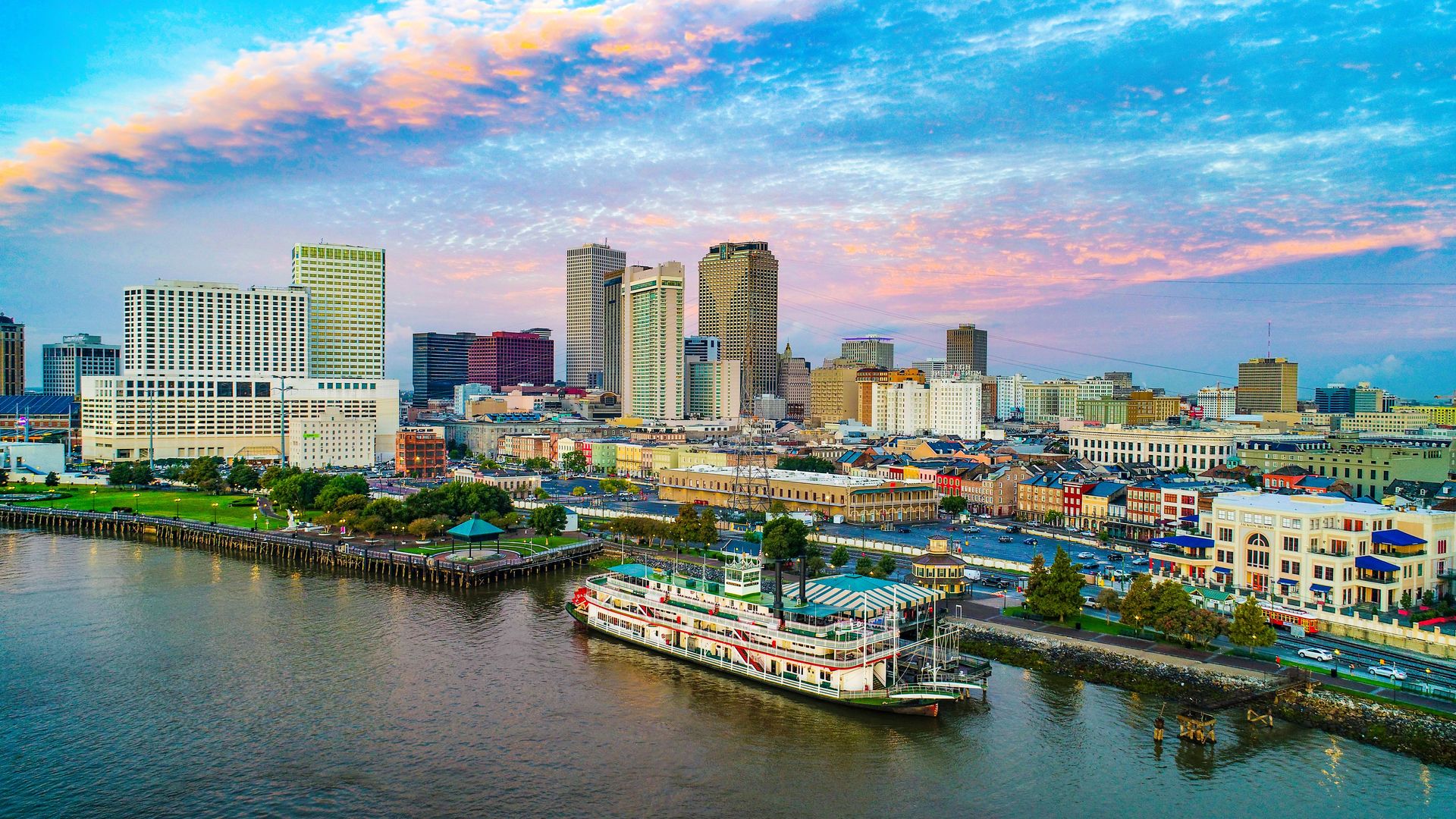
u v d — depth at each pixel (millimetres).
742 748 135750
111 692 155375
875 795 121625
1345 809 115062
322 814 116125
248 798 120125
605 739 138375
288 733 139875
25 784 123250
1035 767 128125
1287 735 134125
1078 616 181500
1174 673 152250
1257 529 195250
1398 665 150250
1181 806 117062
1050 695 151125
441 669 168625
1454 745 123750
